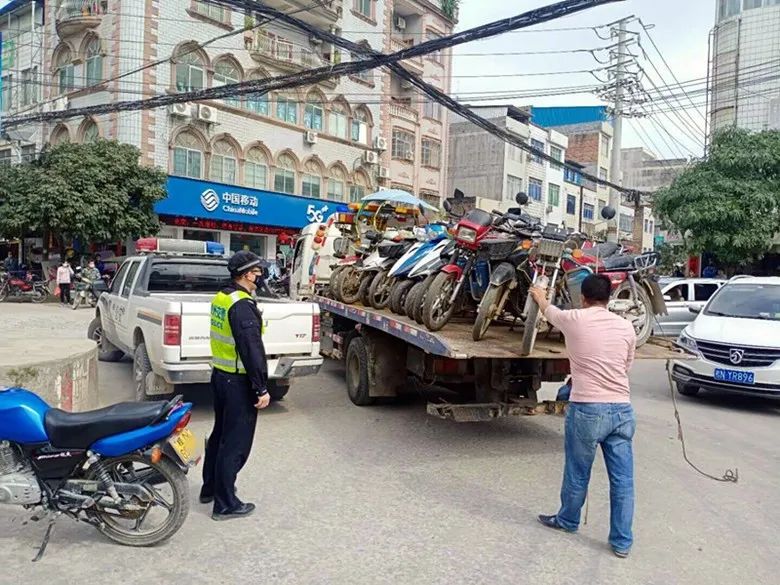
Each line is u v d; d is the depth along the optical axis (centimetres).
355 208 1120
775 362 832
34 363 588
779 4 2409
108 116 2338
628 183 5256
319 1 2695
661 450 666
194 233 2539
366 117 3181
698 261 2533
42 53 2673
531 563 397
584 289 436
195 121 2436
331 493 507
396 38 3331
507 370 648
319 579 367
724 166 2011
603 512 489
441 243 755
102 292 1035
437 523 454
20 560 382
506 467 589
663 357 614
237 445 452
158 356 693
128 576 365
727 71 2509
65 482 396
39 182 2059
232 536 422
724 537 448
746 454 662
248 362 439
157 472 407
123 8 2277
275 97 2720
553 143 4581
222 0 1127
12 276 2359
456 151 4169
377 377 793
